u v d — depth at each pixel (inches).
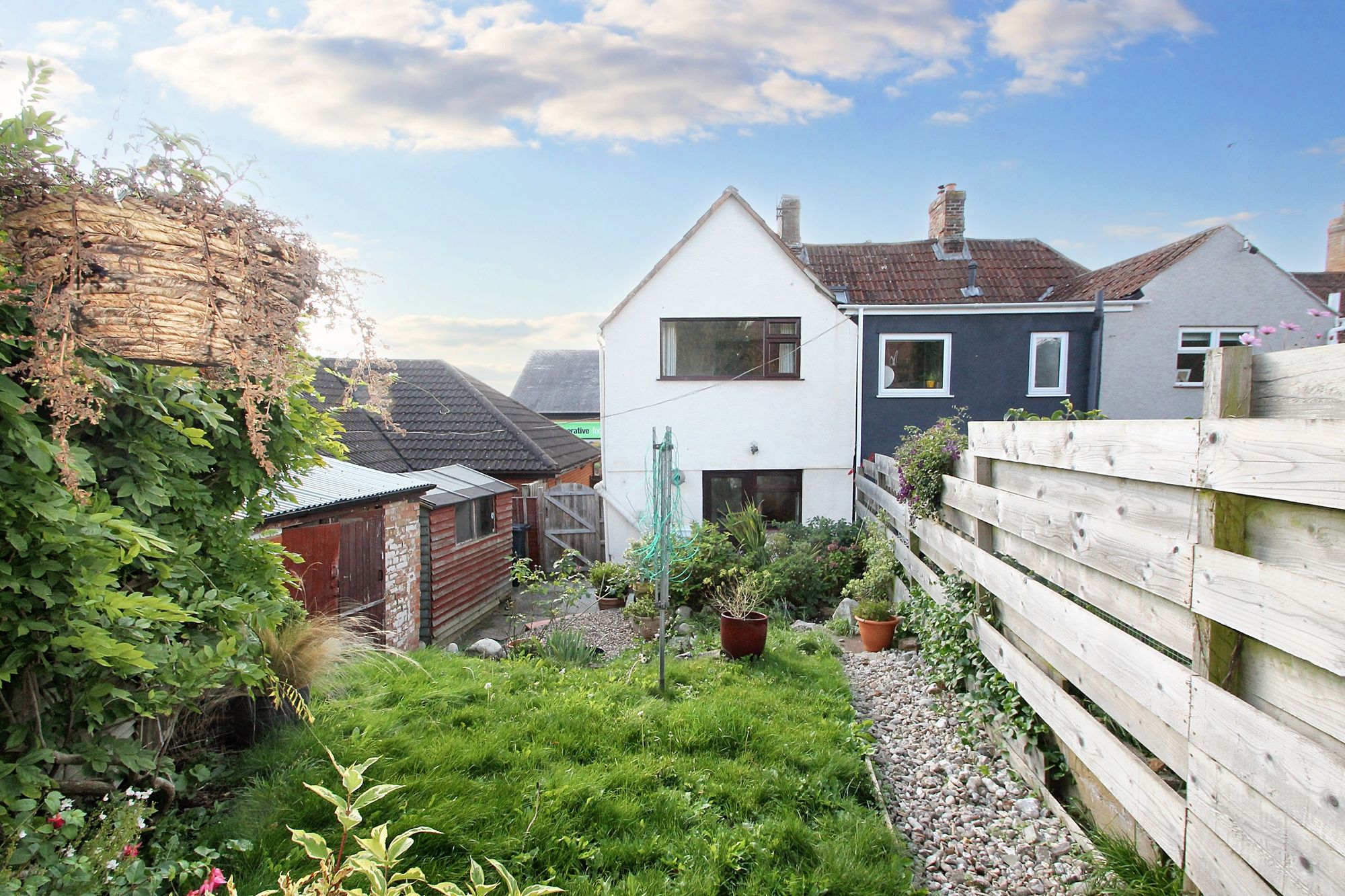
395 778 134.5
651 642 306.5
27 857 73.6
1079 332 488.4
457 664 226.2
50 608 80.7
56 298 75.9
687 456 496.4
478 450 567.8
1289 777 70.7
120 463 97.3
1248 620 76.2
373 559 308.3
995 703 164.1
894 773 157.8
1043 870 117.6
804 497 498.9
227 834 110.3
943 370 495.8
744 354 498.6
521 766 145.0
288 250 99.5
